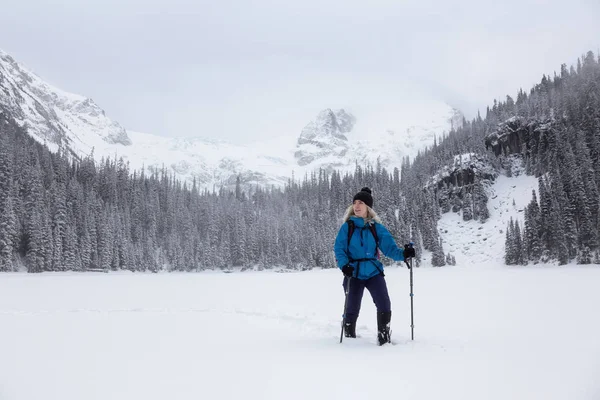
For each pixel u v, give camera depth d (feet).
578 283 71.41
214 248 361.30
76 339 20.33
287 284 103.14
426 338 19.07
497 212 350.23
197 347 17.37
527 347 15.25
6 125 482.69
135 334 22.00
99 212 333.42
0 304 51.75
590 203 245.24
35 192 284.00
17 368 13.66
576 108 376.48
